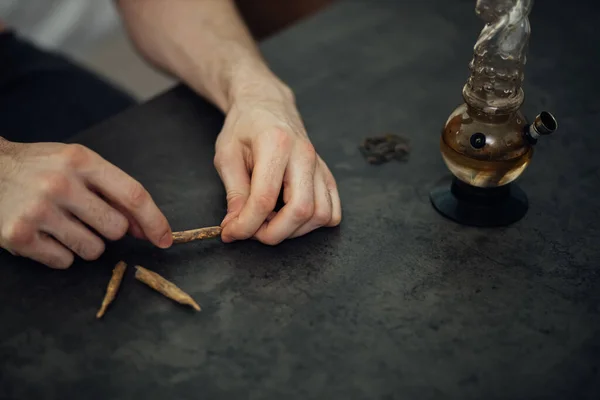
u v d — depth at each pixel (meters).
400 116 0.99
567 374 0.74
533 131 0.81
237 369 0.74
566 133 0.96
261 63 1.01
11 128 1.14
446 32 1.14
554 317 0.78
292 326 0.77
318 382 0.73
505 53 0.79
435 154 0.94
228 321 0.77
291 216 0.82
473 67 0.81
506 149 0.82
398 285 0.80
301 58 1.08
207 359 0.75
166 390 0.73
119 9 1.16
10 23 1.93
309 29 1.14
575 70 1.06
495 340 0.76
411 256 0.83
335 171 0.92
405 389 0.73
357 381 0.73
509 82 0.80
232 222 0.83
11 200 0.80
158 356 0.75
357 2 1.20
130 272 0.81
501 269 0.82
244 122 0.90
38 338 0.76
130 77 2.09
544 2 1.20
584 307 0.78
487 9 0.81
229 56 1.01
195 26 1.08
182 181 0.90
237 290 0.80
